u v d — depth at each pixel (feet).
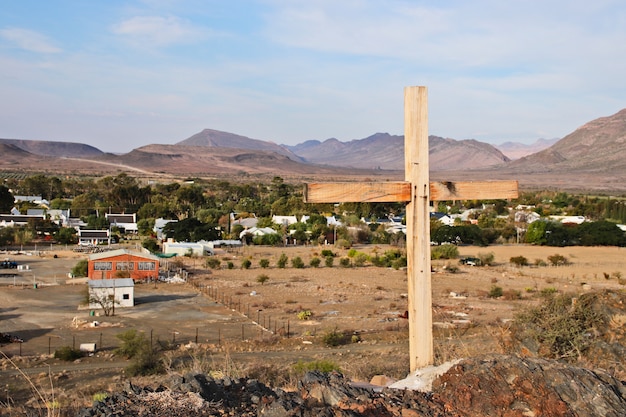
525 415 21.38
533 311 37.47
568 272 203.82
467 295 153.79
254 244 298.76
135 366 82.89
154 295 157.99
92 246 277.03
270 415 21.04
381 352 91.81
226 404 22.85
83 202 400.26
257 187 605.31
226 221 341.82
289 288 169.68
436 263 226.58
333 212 391.45
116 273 180.86
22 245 273.95
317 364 67.05
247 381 25.98
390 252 242.17
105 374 82.58
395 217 388.78
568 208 436.35
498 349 37.32
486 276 193.67
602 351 32.96
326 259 228.02
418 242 26.94
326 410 20.90
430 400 22.67
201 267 216.95
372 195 26.25
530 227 297.94
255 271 208.03
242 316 129.90
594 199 487.20
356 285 175.83
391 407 21.88
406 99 26.78
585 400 22.12
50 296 155.12
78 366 87.97
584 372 23.63
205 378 25.40
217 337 108.37
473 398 22.29
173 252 252.01
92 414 22.44
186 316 130.21
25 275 190.70
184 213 395.55
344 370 63.21
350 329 114.42
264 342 102.37
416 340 27.17
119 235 321.11
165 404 22.61
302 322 122.42
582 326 34.78
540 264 223.71
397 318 127.03
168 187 482.69
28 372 84.17
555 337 34.37
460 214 387.75
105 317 128.98
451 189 27.27
